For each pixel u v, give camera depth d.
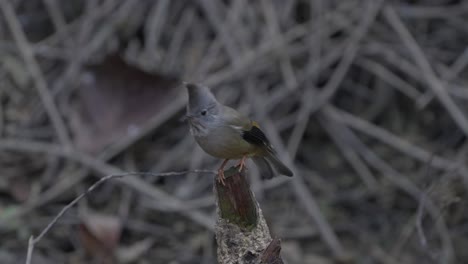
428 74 13.00
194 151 12.48
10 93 13.09
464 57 13.41
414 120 13.23
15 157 12.44
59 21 13.77
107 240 11.41
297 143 12.66
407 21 13.95
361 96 13.36
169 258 11.55
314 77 13.12
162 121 12.62
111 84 12.77
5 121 12.82
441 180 11.13
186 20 13.59
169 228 11.85
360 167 12.73
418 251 11.85
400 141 12.87
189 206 11.94
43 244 11.52
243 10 13.59
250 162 12.47
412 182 12.46
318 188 12.59
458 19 14.02
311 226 11.99
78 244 11.60
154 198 12.02
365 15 13.62
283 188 12.41
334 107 13.12
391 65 13.47
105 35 13.45
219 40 13.34
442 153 12.80
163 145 12.63
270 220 12.01
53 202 12.02
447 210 11.79
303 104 12.95
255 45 13.34
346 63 13.20
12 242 11.49
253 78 13.00
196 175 12.32
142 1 13.68
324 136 13.05
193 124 8.08
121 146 12.45
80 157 12.30
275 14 13.60
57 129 12.54
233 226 7.10
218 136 8.02
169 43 13.45
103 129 12.61
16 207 11.88
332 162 12.83
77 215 11.88
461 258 11.94
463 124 12.55
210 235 11.73
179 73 13.03
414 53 13.23
